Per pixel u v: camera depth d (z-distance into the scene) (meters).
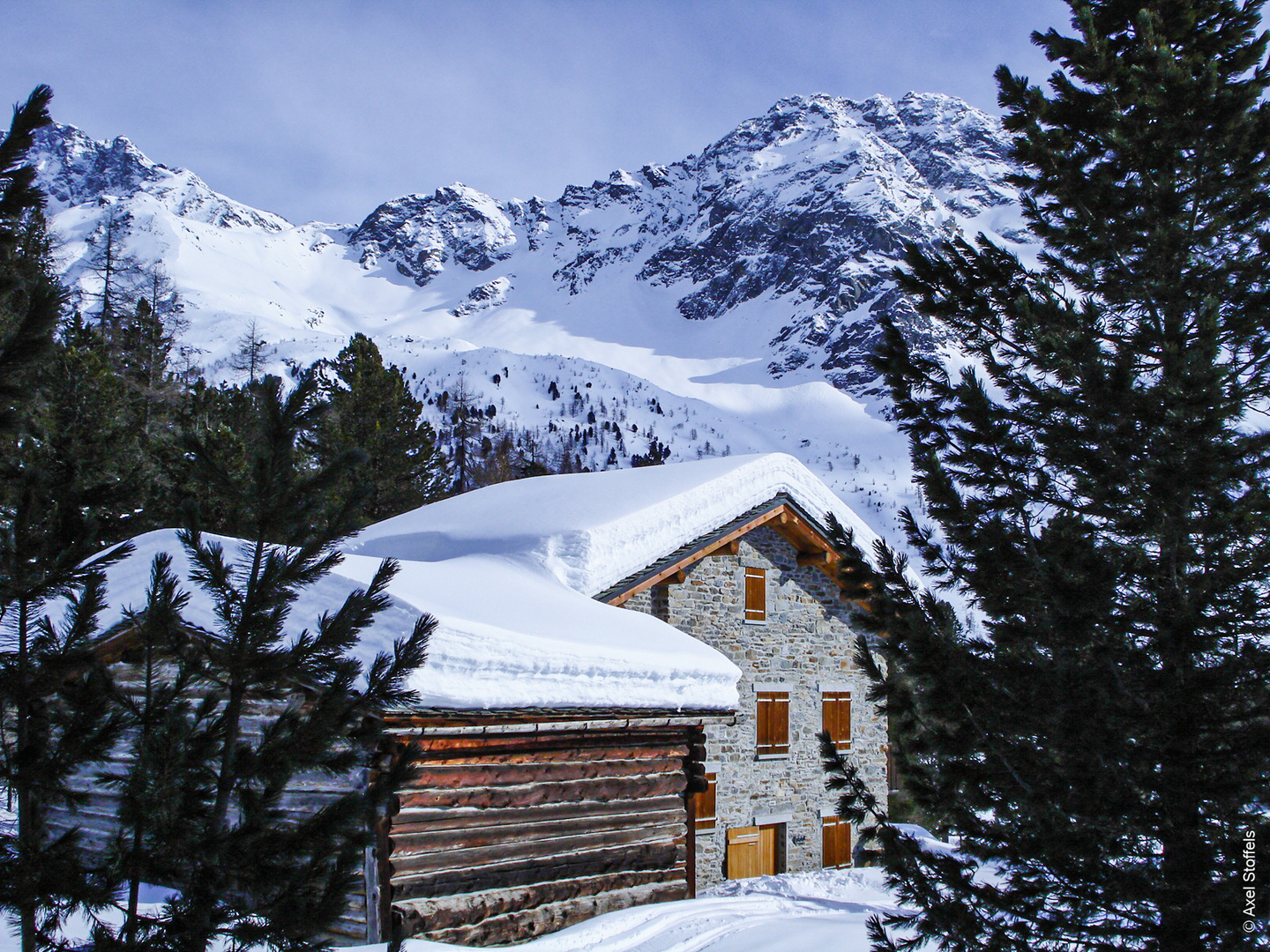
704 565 21.66
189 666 6.84
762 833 21.55
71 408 9.13
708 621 21.44
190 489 22.75
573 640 14.30
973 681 8.71
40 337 6.46
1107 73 10.34
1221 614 8.10
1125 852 8.20
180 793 6.38
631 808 14.59
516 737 12.92
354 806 6.77
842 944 12.10
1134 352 9.35
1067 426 9.12
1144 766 7.91
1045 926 8.28
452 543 21.88
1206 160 9.75
